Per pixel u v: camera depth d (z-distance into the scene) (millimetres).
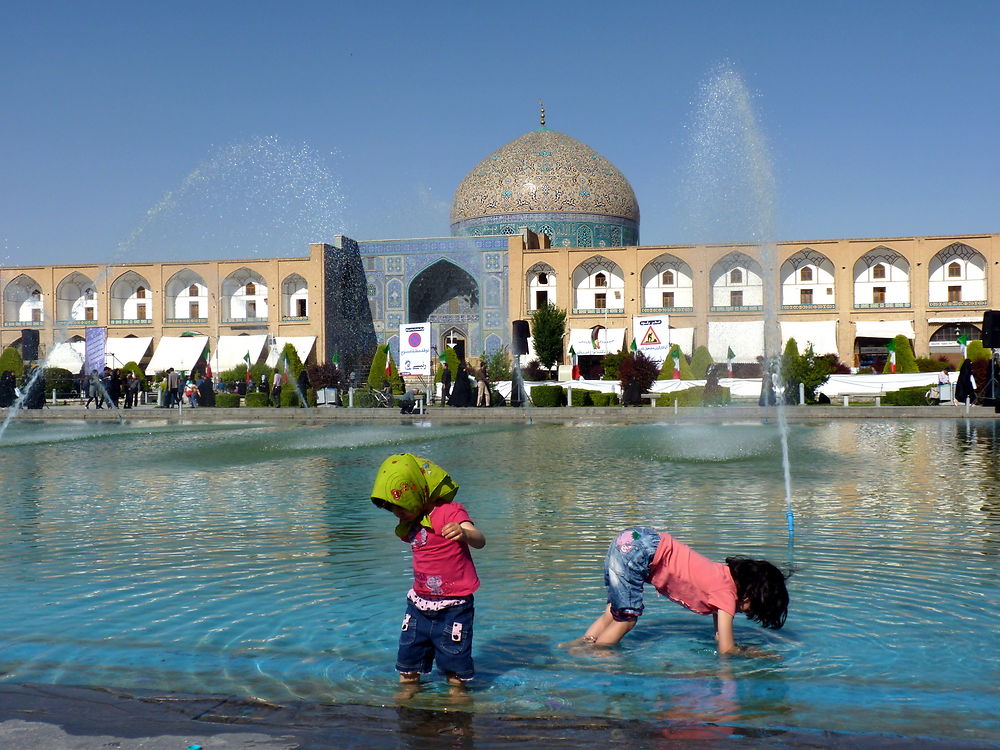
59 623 2787
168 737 1887
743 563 2588
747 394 19562
